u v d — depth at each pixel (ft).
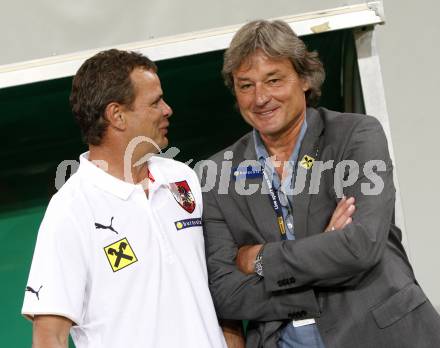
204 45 30.53
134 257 23.76
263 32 25.09
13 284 37.47
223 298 25.46
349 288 24.80
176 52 30.60
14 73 30.81
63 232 23.32
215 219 26.48
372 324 24.31
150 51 30.68
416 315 24.34
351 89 33.65
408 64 37.29
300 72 25.68
